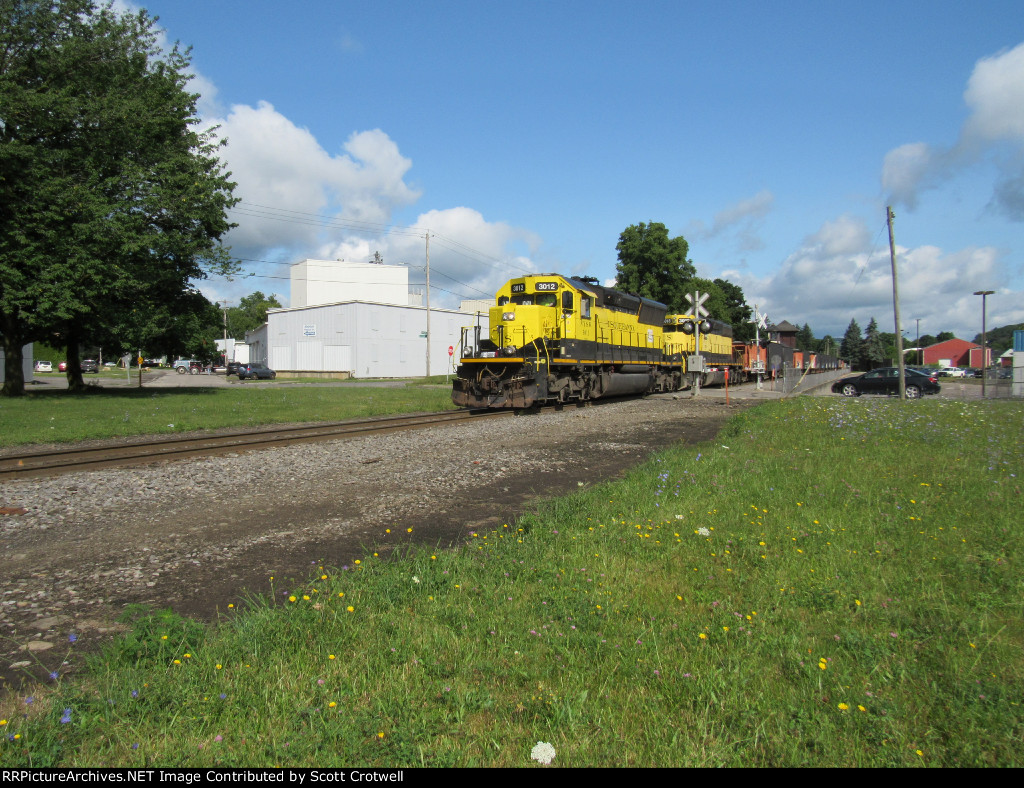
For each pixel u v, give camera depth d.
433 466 10.31
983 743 2.90
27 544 6.27
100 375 70.94
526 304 20.61
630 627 4.07
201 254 29.86
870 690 3.34
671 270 57.66
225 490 8.70
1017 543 5.47
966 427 14.42
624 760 2.78
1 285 24.31
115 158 27.36
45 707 3.30
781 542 5.70
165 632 3.89
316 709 3.16
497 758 2.83
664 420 17.58
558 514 6.79
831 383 50.66
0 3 24.31
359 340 56.88
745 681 3.37
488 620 4.21
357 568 5.34
